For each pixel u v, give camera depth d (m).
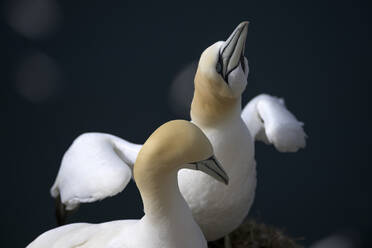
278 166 19.66
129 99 21.80
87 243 5.17
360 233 17.95
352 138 20.66
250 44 23.38
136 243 5.01
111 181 5.65
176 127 4.70
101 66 22.92
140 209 17.27
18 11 24.08
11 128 20.97
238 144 5.67
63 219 7.12
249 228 7.16
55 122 21.20
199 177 5.70
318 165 19.84
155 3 24.94
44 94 21.95
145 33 23.91
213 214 5.94
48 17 24.12
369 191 19.17
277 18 24.34
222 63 5.28
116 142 6.49
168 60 22.86
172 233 4.97
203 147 4.71
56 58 23.16
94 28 24.12
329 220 18.25
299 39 23.59
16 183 19.30
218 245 6.91
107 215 17.28
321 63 22.78
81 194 5.83
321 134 20.73
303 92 21.86
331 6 24.61
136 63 22.94
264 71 22.41
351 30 23.83
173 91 21.83
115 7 24.81
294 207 18.53
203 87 5.43
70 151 6.44
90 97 22.00
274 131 6.31
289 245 7.18
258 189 18.97
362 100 21.66
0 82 22.09
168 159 4.71
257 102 6.91
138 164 4.81
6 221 17.86
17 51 23.17
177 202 4.97
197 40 23.47
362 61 22.84
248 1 24.84
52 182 19.41
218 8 24.73
